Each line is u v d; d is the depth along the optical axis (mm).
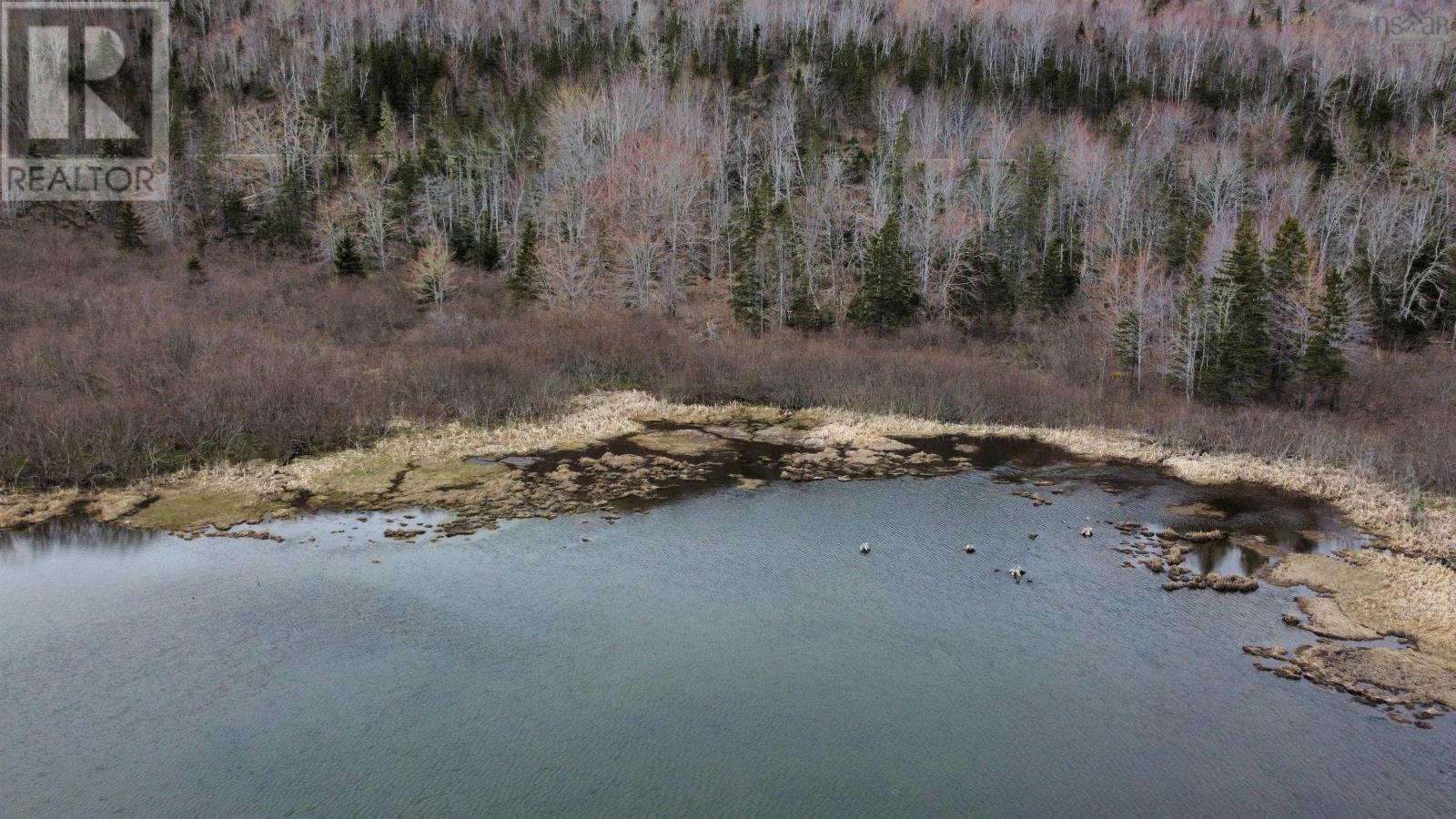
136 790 14922
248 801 14703
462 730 16844
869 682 18969
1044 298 66500
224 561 24859
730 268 74688
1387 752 16562
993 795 15312
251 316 56938
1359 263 61750
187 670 18812
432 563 25016
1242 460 37688
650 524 28844
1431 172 67938
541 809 14664
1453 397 48281
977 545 27281
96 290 56812
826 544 27219
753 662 19688
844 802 15031
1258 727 17391
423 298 63344
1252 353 47750
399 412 41250
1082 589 23938
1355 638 21000
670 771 15766
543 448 38188
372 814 14422
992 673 19422
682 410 47156
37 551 25281
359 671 18938
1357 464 36094
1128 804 15141
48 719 16922
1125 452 39500
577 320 60312
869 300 65125
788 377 51719
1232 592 23719
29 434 31969
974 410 46312
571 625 21312
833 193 75938
